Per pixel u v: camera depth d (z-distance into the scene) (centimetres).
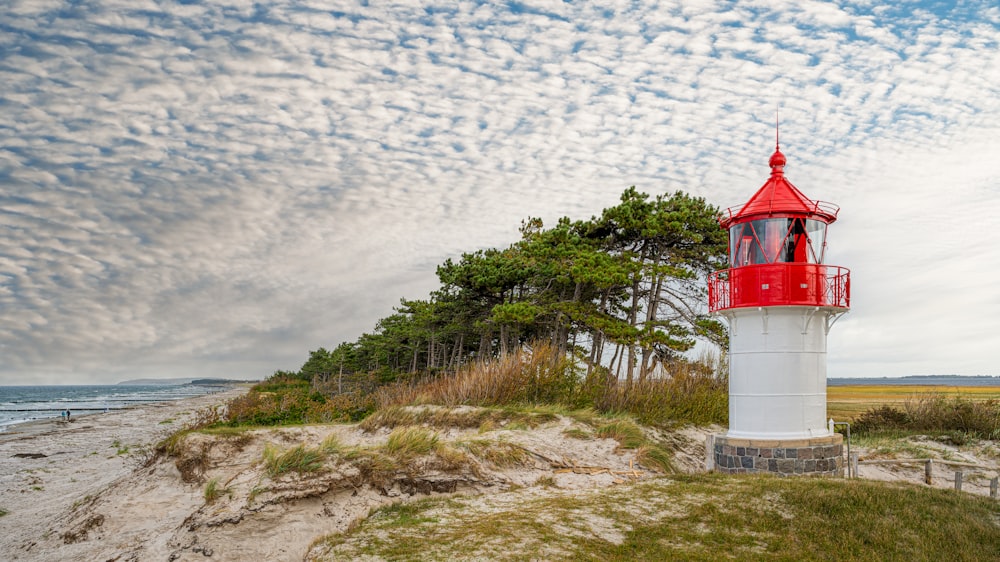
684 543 965
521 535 963
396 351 5347
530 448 1516
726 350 2623
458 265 3303
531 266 3019
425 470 1323
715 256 2797
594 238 2978
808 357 1370
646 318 2947
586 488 1331
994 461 2042
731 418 1450
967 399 2638
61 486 1856
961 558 955
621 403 2139
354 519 1130
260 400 3372
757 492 1164
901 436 2448
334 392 4434
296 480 1177
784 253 1375
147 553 1062
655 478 1347
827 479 1273
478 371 2380
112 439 3042
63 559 1119
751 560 908
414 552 909
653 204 2769
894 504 1130
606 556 898
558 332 3155
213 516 1090
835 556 941
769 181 1439
